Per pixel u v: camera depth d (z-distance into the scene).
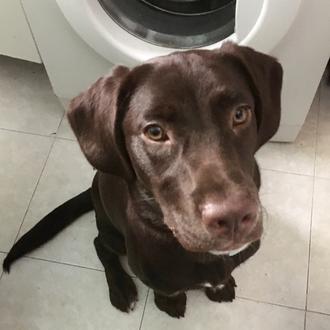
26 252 0.68
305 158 0.77
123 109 0.41
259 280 0.67
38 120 0.82
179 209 0.39
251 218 0.37
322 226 0.71
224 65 0.40
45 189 0.76
